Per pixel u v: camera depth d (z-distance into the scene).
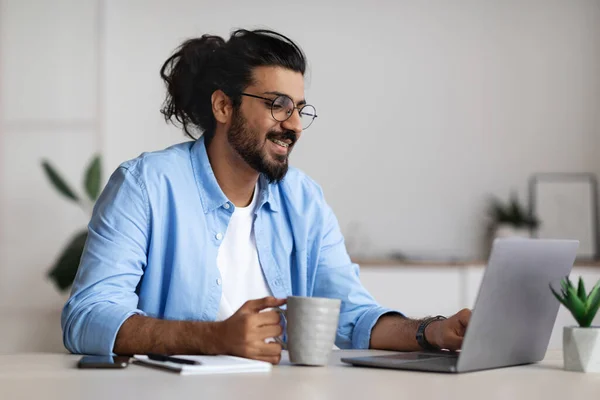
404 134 4.84
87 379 1.10
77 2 4.80
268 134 1.75
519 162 4.82
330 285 1.90
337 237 1.97
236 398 0.94
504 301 1.26
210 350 1.36
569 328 1.29
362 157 4.84
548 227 4.77
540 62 4.84
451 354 1.48
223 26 4.88
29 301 4.78
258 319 1.33
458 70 4.86
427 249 4.80
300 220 1.88
